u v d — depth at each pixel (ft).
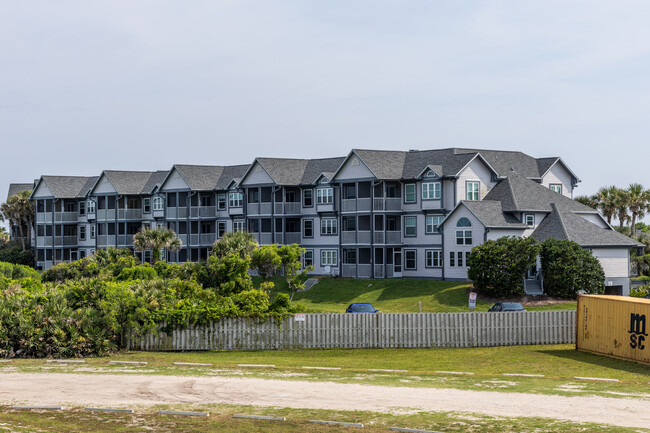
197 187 277.44
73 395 82.28
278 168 258.98
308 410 74.74
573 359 111.14
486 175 231.91
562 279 190.08
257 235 259.39
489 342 128.06
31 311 115.14
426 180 228.63
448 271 217.36
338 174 242.58
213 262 160.66
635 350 107.14
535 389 85.66
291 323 125.90
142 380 91.56
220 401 79.20
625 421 68.59
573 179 261.65
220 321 124.77
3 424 69.77
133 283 135.23
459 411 73.61
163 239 239.30
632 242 207.72
